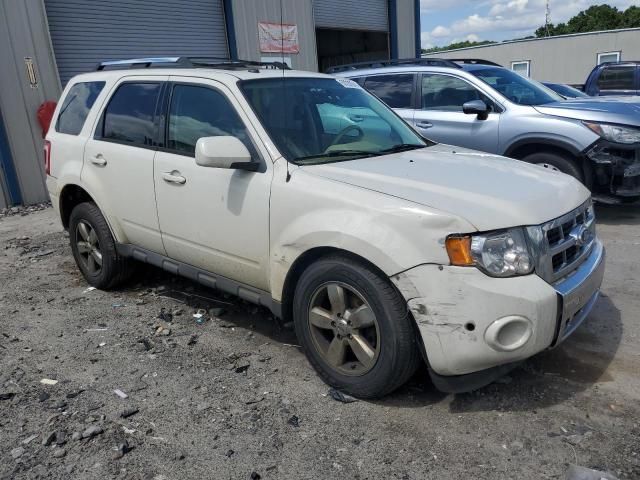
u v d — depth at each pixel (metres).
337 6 16.56
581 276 3.20
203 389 3.48
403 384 3.29
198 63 4.58
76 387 3.54
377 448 2.89
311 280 3.34
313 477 2.70
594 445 2.85
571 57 27.16
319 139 3.89
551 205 3.15
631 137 6.25
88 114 5.05
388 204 3.02
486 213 2.91
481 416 3.12
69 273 5.81
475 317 2.81
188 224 4.09
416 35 19.53
